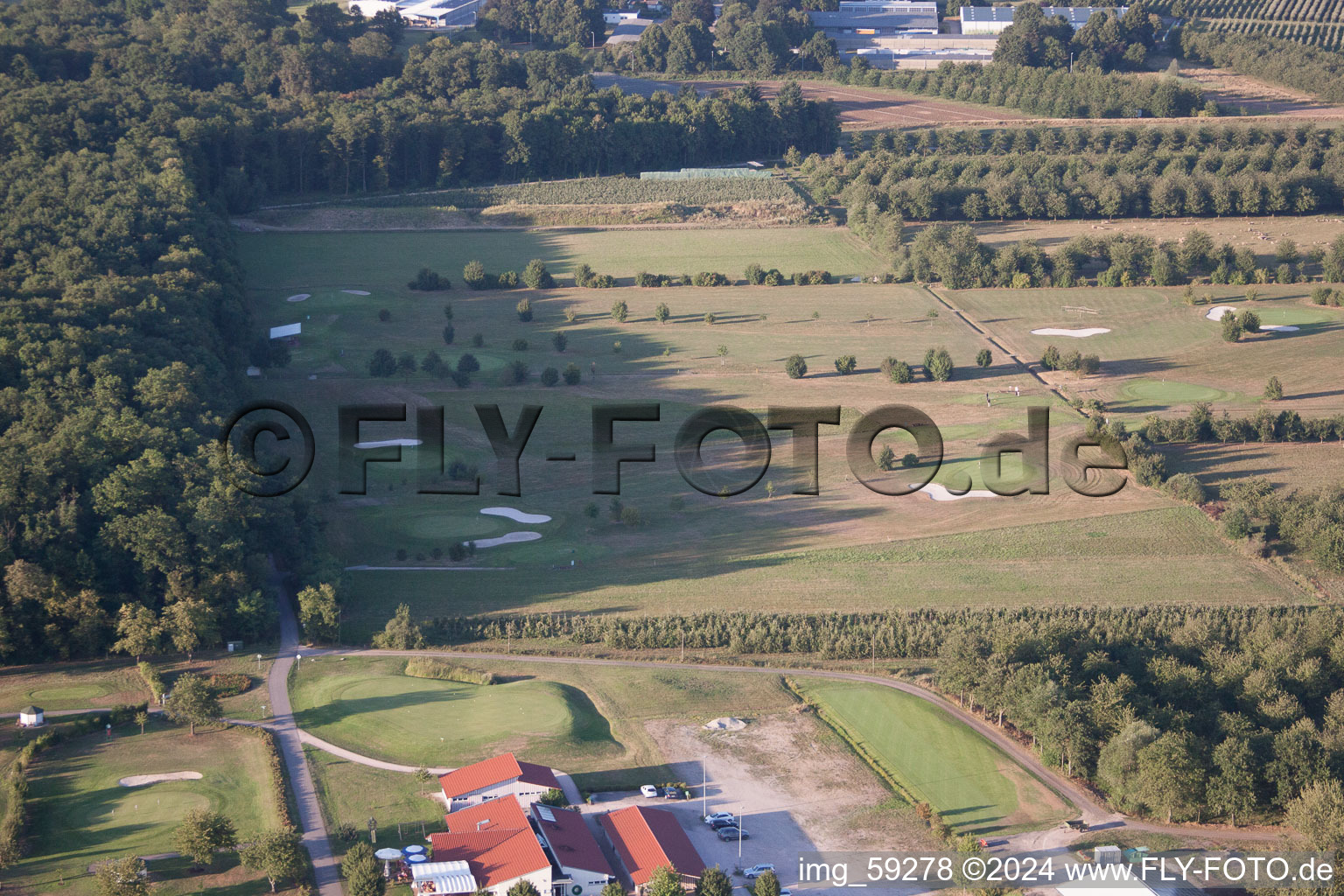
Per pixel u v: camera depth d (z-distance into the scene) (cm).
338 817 11181
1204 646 13988
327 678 13738
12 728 12462
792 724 13000
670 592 16125
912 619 15112
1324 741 11769
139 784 11569
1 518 14875
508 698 13275
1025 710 12581
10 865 10406
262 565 15600
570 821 10981
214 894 10175
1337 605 15425
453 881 10000
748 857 10844
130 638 13862
